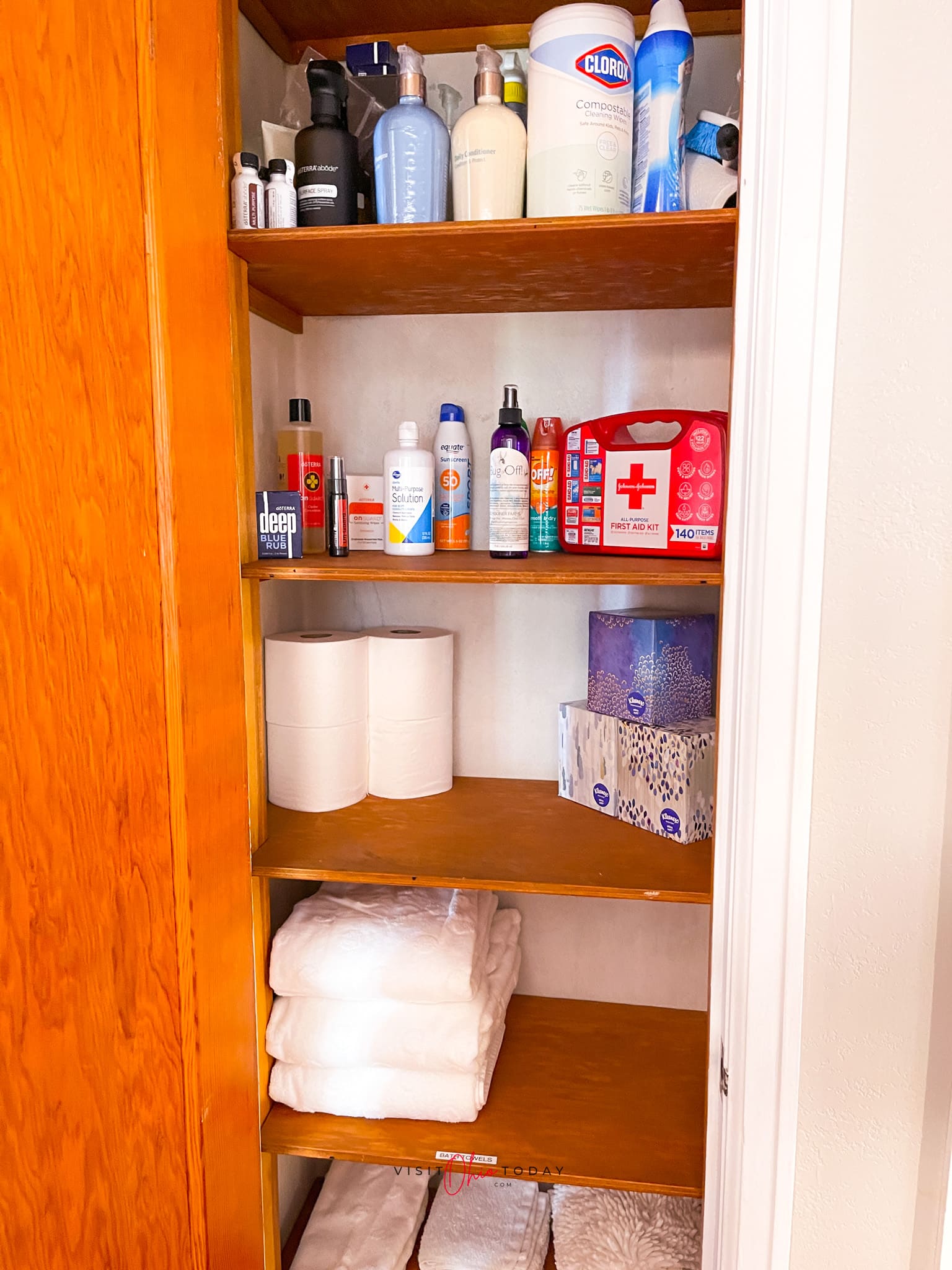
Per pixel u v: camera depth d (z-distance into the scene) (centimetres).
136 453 91
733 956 103
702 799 120
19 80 87
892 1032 102
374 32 135
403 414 143
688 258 106
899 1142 104
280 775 133
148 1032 100
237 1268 111
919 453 93
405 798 137
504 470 121
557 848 119
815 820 100
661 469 120
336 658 129
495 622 147
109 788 97
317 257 108
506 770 150
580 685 146
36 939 101
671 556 120
